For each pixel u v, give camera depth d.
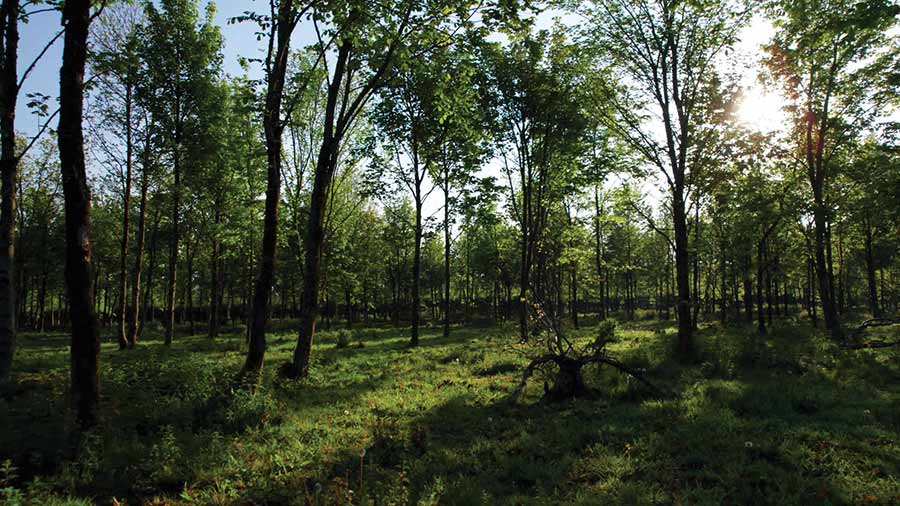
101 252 40.09
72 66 7.02
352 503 4.67
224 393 8.54
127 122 21.06
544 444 6.62
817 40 14.46
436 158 23.48
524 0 10.49
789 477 5.18
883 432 6.55
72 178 7.02
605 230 36.19
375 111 20.80
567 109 21.78
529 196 23.91
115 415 7.44
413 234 32.81
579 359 9.65
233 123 23.55
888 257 34.12
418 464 5.96
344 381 12.34
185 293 50.47
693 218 24.05
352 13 10.81
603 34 15.74
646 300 79.94
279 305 58.16
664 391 9.31
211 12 22.31
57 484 5.11
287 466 5.91
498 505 4.84
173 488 5.42
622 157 19.92
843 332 18.33
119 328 21.45
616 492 5.04
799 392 8.77
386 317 65.75
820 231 20.48
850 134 19.52
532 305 12.11
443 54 12.52
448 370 13.72
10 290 9.77
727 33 14.61
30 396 8.75
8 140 9.91
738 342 14.95
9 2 10.09
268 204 11.41
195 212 27.44
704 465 5.62
